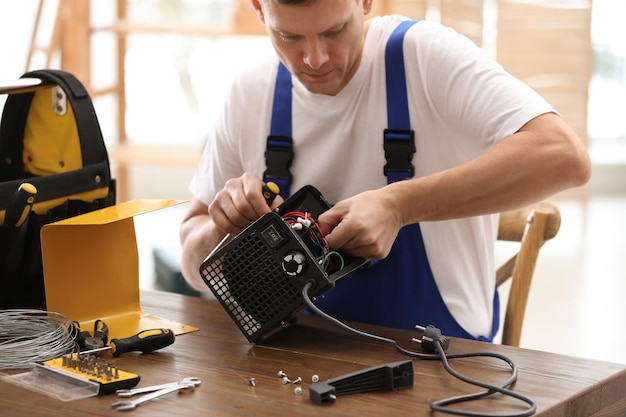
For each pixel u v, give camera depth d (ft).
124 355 5.22
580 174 5.83
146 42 19.98
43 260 5.69
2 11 15.85
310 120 6.68
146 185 21.16
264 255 5.35
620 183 24.00
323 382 4.53
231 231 5.92
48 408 4.42
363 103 6.53
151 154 14.96
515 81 6.14
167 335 5.29
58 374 4.80
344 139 6.59
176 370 4.98
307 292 5.25
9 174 6.79
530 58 17.17
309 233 5.48
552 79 17.35
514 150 5.73
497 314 7.06
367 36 6.55
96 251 5.91
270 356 5.22
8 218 5.89
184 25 14.38
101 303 5.96
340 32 5.76
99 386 4.58
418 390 4.65
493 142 6.06
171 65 20.22
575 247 19.03
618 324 14.48
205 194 7.27
